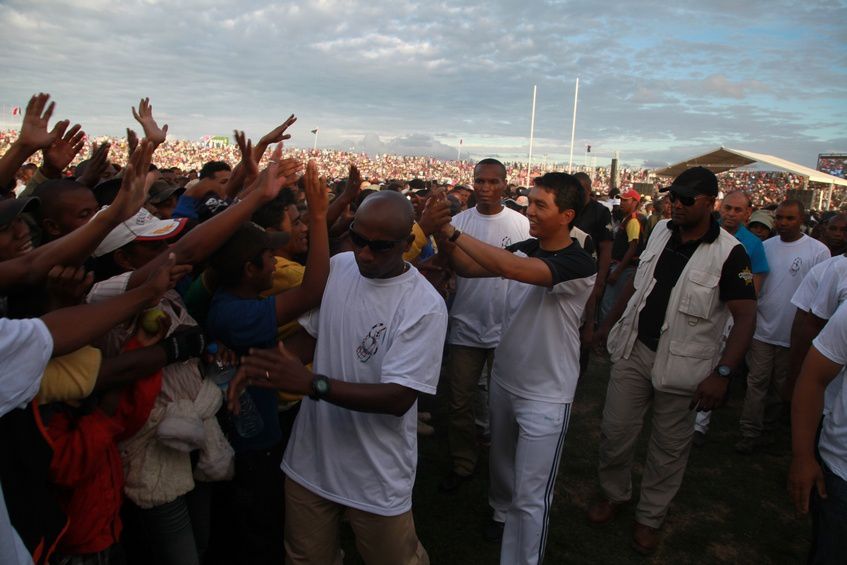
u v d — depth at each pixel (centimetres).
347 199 327
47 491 145
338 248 329
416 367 183
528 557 248
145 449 182
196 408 187
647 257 318
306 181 195
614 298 627
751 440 424
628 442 324
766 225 524
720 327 297
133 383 172
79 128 279
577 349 264
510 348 268
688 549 313
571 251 250
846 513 193
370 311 191
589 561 299
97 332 139
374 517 196
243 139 272
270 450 220
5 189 218
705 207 290
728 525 336
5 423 134
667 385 295
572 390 262
